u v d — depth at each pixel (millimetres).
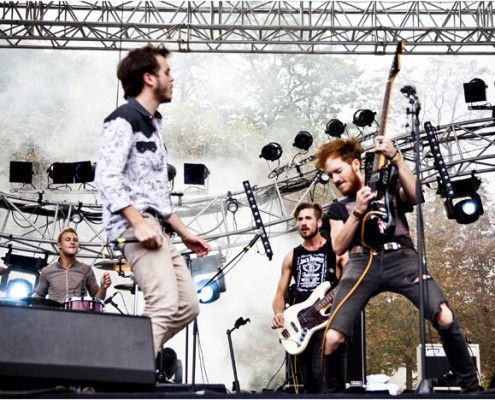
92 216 10273
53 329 3043
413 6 10531
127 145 3764
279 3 10555
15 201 10281
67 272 7824
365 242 4148
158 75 3945
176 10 10578
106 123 3820
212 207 10508
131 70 3926
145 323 3189
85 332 3082
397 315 16281
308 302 6023
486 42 10398
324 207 10227
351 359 6496
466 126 10211
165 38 10414
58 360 3000
